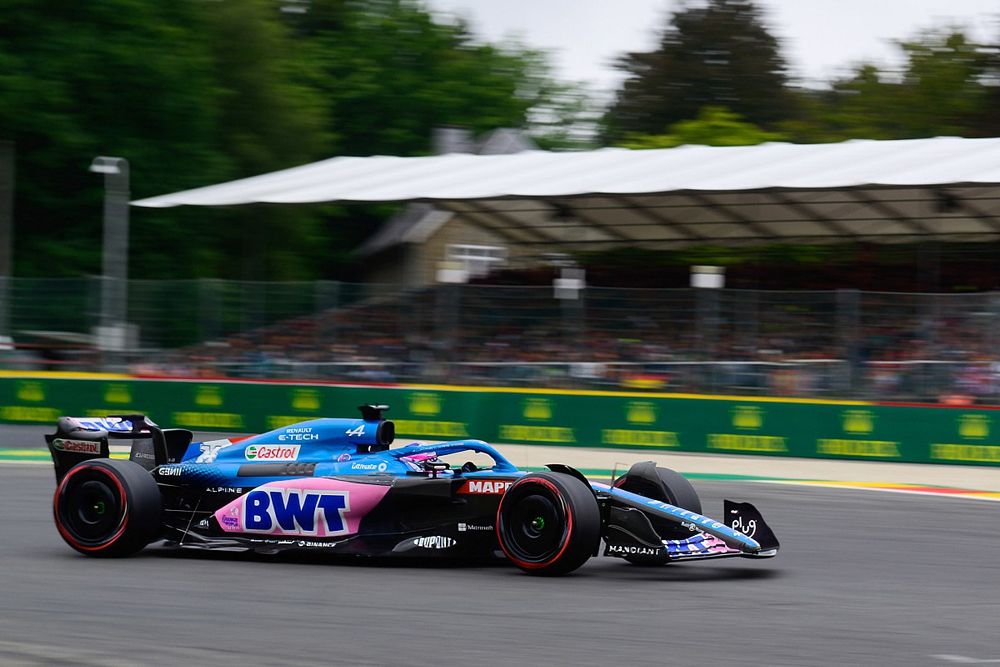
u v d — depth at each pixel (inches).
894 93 2972.4
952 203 1254.3
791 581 426.0
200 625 338.3
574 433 988.6
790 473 851.4
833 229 1489.9
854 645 319.9
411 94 2920.8
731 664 296.8
